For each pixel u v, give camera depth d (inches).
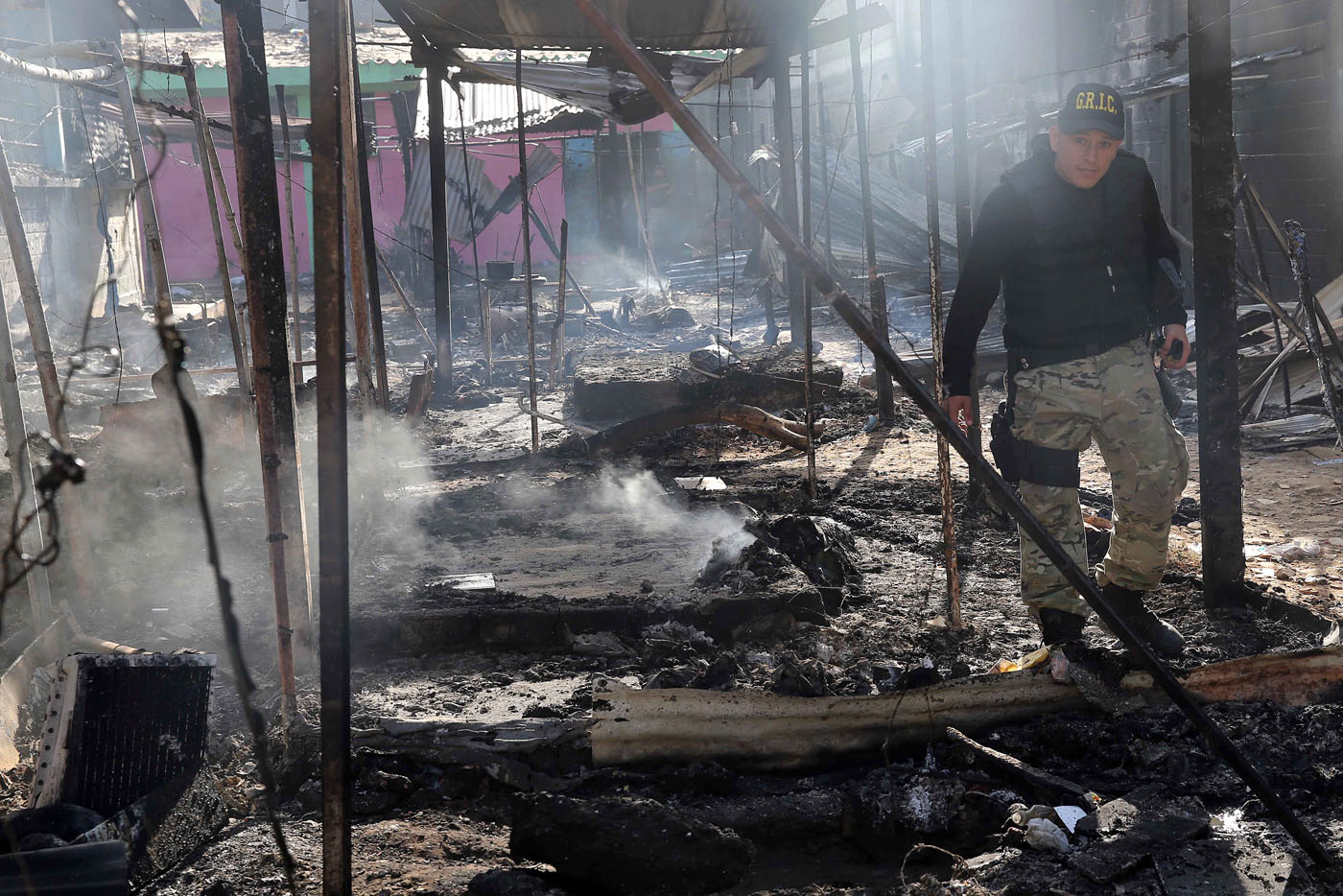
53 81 193.0
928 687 140.8
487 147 1143.6
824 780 136.1
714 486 287.1
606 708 137.4
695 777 133.2
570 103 524.4
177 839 122.8
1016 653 170.4
